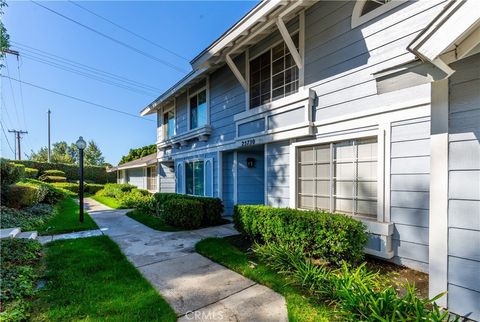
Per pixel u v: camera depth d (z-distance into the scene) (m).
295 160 5.34
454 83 2.60
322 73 4.80
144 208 9.79
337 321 2.37
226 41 5.82
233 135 7.46
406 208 3.60
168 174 13.09
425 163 3.41
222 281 3.44
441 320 2.05
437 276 2.65
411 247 3.54
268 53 6.25
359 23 4.21
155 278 3.53
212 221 7.28
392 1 3.78
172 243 5.37
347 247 3.43
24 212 7.61
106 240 5.49
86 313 2.56
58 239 5.58
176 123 11.11
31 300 2.79
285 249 3.84
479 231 2.40
